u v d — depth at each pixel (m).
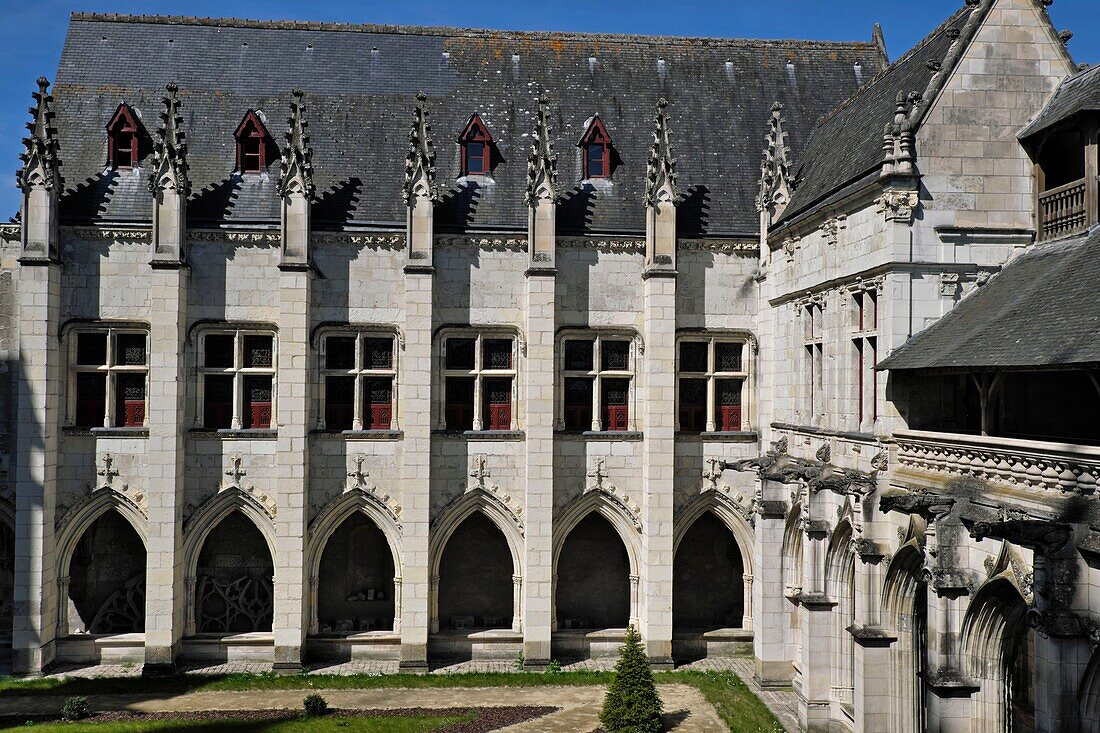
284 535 29.72
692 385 32.12
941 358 19.12
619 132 34.16
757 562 29.33
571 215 31.77
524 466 30.91
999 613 17.98
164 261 29.36
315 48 35.03
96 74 33.34
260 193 31.41
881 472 21.97
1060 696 14.66
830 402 25.22
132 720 24.94
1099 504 14.84
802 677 25.31
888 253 21.86
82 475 29.89
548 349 30.39
